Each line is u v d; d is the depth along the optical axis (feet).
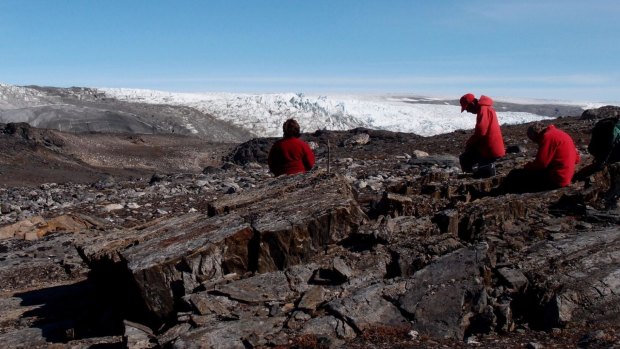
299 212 26.63
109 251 28.09
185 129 444.55
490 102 34.45
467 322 21.61
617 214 26.71
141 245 26.63
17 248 46.11
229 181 78.59
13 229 51.34
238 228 25.91
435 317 21.58
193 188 74.23
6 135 179.32
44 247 44.78
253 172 90.17
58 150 186.50
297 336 21.25
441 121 531.50
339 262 24.47
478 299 21.84
